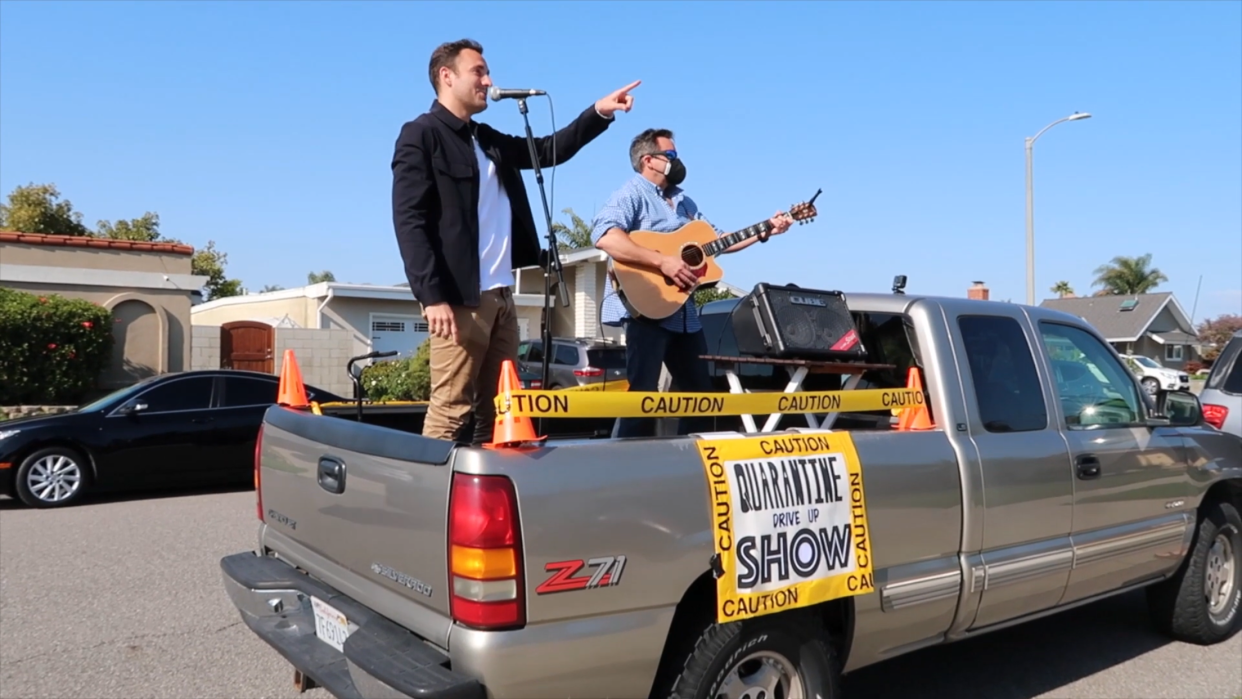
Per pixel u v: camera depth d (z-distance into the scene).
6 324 14.51
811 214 4.53
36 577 6.54
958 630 4.03
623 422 4.65
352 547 3.29
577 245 25.69
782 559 3.29
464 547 2.73
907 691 4.77
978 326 4.35
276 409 4.07
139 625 5.50
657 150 4.52
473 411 3.87
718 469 3.19
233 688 4.58
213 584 6.39
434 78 3.71
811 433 3.50
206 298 36.62
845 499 3.51
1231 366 7.50
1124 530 4.77
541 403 2.86
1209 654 5.38
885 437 3.75
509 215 3.93
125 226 31.78
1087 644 5.55
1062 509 4.41
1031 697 4.70
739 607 3.16
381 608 3.10
